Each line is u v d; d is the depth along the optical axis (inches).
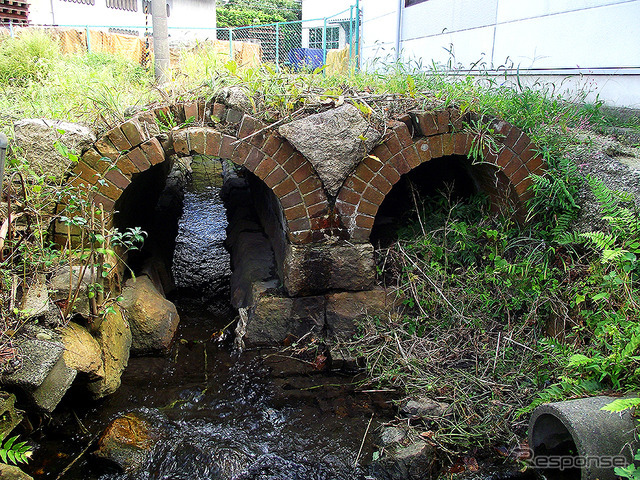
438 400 145.9
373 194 167.6
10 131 144.2
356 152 160.1
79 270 139.8
